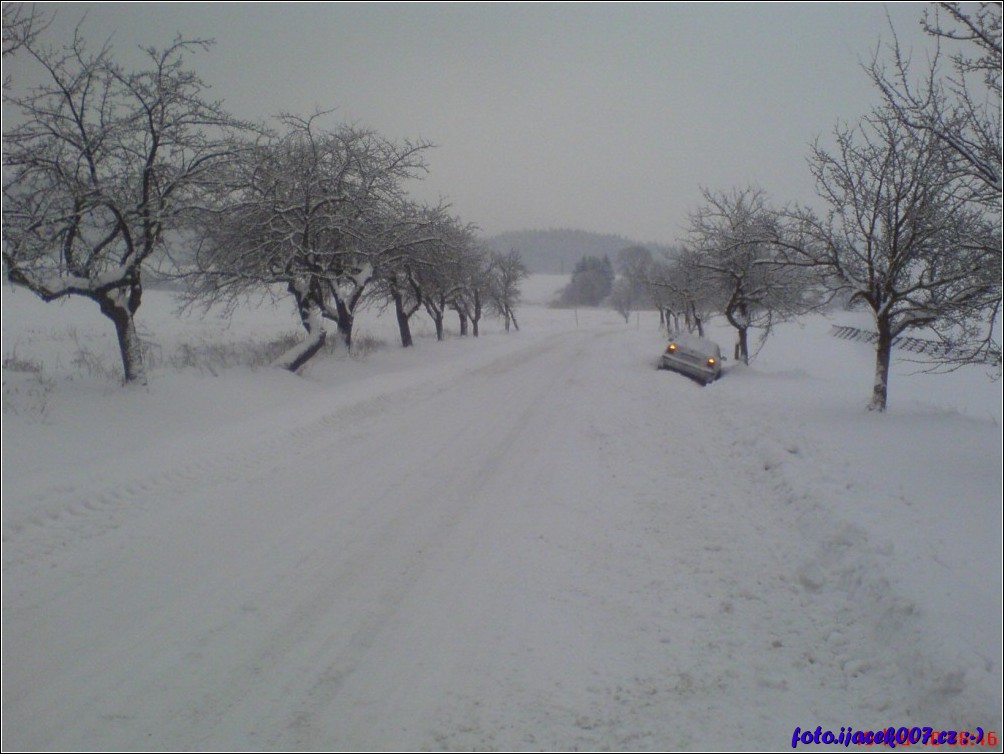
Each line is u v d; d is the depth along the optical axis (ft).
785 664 16.16
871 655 16.28
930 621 16.05
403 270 84.89
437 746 13.37
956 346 34.71
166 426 39.52
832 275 42.55
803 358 98.48
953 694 13.96
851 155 38.99
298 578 21.50
